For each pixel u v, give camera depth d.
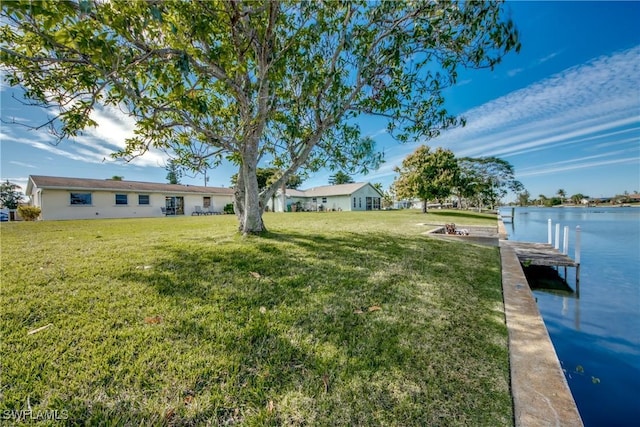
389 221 12.17
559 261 6.27
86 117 3.22
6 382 1.51
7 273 3.33
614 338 3.46
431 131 5.53
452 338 2.17
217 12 3.40
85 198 17.36
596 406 2.22
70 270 3.48
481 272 4.15
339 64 5.17
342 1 4.02
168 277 3.28
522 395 1.57
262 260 4.14
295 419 1.37
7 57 2.37
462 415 1.42
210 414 1.38
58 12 2.07
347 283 3.32
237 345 1.95
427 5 3.88
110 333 2.03
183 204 22.77
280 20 4.28
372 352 1.94
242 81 4.54
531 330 2.34
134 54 2.82
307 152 6.21
